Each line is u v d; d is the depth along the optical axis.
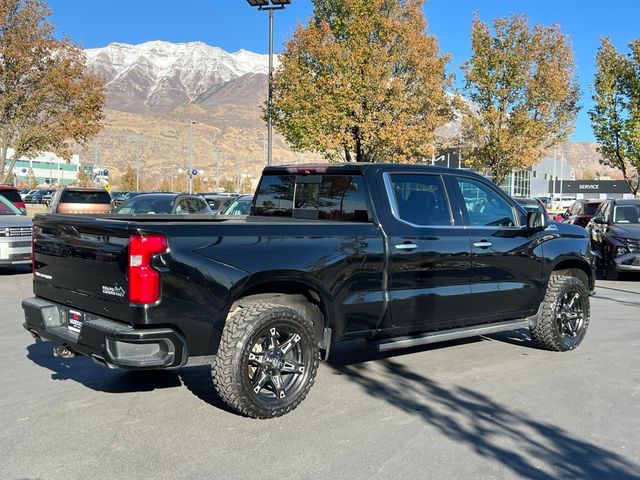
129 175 100.88
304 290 5.41
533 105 29.00
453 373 6.36
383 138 23.36
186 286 4.60
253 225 4.99
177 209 15.46
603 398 5.62
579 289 7.34
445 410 5.26
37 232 5.55
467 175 6.55
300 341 5.15
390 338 5.96
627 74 26.09
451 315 6.29
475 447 4.51
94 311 4.88
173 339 4.57
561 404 5.45
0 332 7.92
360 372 6.36
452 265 6.18
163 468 4.10
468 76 28.95
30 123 27.84
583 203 20.69
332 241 5.36
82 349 4.82
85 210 19.45
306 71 23.91
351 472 4.07
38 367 6.38
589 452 4.46
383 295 5.70
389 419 5.03
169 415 5.06
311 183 6.36
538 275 6.99
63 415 5.03
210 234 4.76
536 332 7.20
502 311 6.74
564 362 6.84
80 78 28.62
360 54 23.00
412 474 4.06
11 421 4.89
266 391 5.20
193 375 6.19
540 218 6.74
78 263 4.98
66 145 29.64
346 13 23.66
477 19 28.64
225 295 4.76
